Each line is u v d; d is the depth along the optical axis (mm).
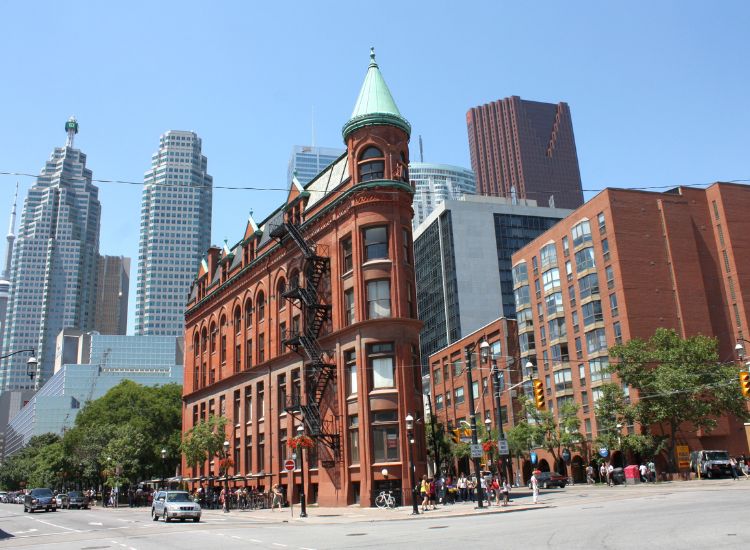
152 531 31125
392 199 47000
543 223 144250
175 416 96125
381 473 42688
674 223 75312
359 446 44062
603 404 62469
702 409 56438
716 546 15109
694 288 73375
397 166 48219
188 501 39812
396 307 45375
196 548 21703
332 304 48875
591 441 74688
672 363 58844
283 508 50625
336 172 52312
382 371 44781
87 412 99562
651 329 71062
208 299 72938
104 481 89250
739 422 67625
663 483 53375
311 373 51281
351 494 44375
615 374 71500
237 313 66500
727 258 75625
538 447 78375
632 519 22703
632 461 68188
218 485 66500
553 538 18531
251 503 53125
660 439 61719
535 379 38500
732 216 76188
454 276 134875
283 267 57281
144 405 96500
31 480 134500
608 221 74688
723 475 54969
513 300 136750
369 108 48906
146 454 88562
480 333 95125
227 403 65750
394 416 43688
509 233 141125
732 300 74562
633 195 75688
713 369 58406
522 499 43062
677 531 18312
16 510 69750
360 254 46750
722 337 73438
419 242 154625
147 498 80625
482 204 141375
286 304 56656
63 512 59125
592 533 19188
